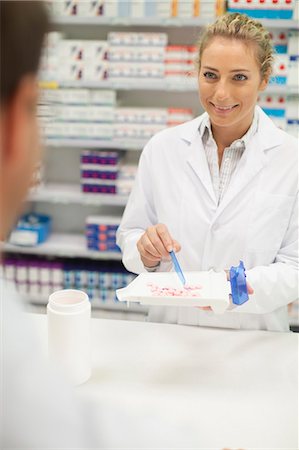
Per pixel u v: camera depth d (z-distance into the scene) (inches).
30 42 18.7
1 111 18.6
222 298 58.7
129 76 133.6
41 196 141.6
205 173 81.0
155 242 70.3
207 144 82.4
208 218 80.3
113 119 136.3
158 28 143.1
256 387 59.3
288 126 131.7
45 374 21.6
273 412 54.5
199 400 56.4
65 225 160.4
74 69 135.2
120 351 66.4
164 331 71.9
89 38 145.9
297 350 68.0
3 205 19.9
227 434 50.6
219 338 70.6
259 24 75.0
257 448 48.7
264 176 80.0
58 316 56.4
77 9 132.0
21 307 22.7
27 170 19.8
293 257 78.3
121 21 130.7
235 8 127.0
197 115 147.9
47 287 148.9
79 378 58.2
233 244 79.7
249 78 72.2
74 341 57.1
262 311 74.4
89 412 23.5
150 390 58.1
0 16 18.1
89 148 152.0
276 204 79.3
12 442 20.1
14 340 21.0
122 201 139.7
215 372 62.3
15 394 20.4
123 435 30.2
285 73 128.4
